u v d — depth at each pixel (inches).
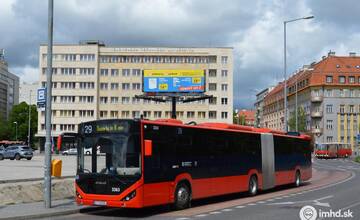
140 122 616.7
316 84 4909.0
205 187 739.4
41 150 4795.8
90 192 624.4
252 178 901.2
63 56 4790.8
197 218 579.5
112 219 580.1
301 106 5039.4
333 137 4849.9
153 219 578.9
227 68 4778.5
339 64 4965.6
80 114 4756.4
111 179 610.5
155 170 630.5
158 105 4805.6
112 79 4817.9
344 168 2128.4
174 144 673.0
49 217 593.6
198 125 748.0
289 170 1077.8
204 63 4783.5
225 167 803.4
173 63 4793.3
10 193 713.0
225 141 810.8
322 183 1227.2
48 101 658.2
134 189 599.8
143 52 4810.5
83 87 4768.7
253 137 916.0
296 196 877.2
